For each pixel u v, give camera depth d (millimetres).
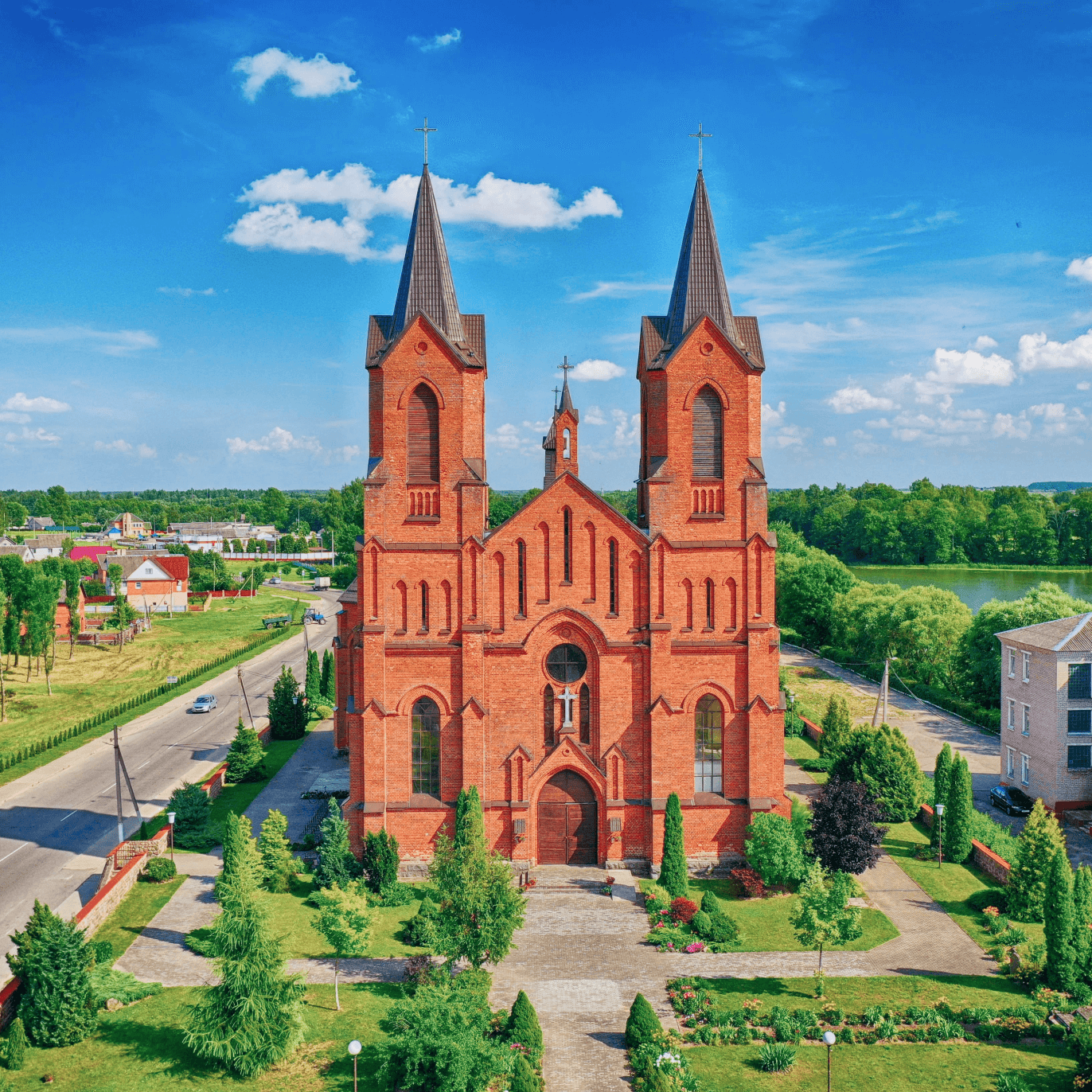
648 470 49000
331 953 38719
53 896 44625
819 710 84250
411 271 47812
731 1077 29812
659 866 45844
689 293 47812
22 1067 30500
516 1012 31484
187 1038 30156
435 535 46000
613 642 46219
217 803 58812
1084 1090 28656
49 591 95688
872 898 44281
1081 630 57625
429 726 46562
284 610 163875
